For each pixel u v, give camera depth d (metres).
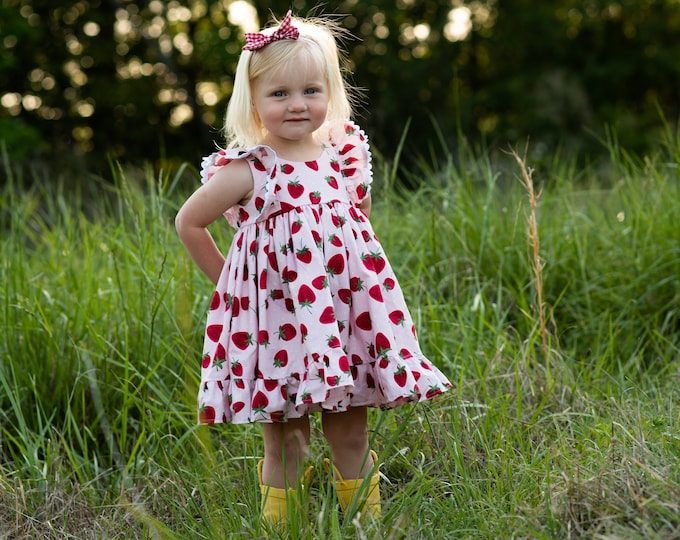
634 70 18.17
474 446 3.37
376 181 5.57
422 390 2.88
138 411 4.00
